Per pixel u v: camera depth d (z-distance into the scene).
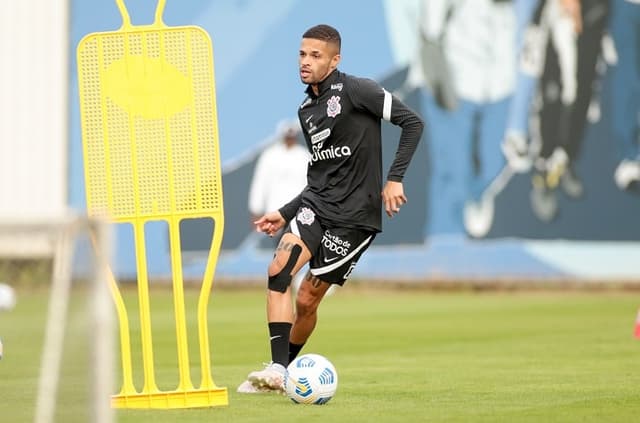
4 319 49.41
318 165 25.22
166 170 23.03
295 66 71.75
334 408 22.47
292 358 26.47
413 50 72.75
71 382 15.59
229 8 71.50
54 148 72.50
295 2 71.81
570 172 74.44
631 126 75.06
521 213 73.88
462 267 73.44
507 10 73.75
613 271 74.69
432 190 73.19
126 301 63.56
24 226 14.84
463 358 34.47
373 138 24.92
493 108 73.62
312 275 25.22
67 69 72.31
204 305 22.94
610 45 74.94
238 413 21.73
